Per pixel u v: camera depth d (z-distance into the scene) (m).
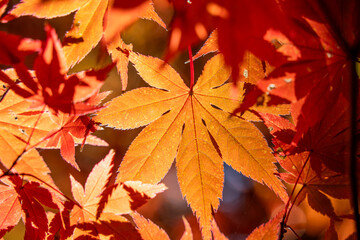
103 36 0.45
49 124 0.44
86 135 0.45
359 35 0.42
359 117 0.43
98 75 0.42
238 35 0.40
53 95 0.42
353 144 0.42
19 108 0.44
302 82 0.42
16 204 0.44
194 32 0.40
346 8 0.42
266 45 0.41
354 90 0.42
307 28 0.42
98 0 0.44
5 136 0.44
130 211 0.44
